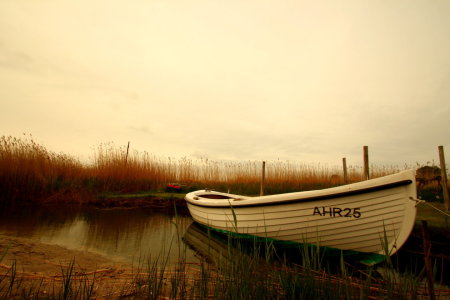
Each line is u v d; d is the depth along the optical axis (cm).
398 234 341
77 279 294
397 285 252
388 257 241
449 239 429
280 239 434
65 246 449
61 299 226
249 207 455
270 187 1240
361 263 383
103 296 253
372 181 347
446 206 611
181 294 252
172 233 603
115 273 325
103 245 477
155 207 976
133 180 1230
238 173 1394
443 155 616
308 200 390
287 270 274
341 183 1245
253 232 458
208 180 1406
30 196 935
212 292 272
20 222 622
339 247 390
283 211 416
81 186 1060
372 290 272
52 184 989
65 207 886
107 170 1155
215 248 495
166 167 1392
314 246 406
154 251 460
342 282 260
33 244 415
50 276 293
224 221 520
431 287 188
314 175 1315
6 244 389
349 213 368
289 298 242
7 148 935
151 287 262
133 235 565
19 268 306
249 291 235
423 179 880
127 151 1260
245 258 280
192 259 417
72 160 1145
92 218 729
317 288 248
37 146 1019
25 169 935
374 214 353
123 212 855
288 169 1327
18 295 238
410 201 329
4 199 885
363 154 726
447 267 389
